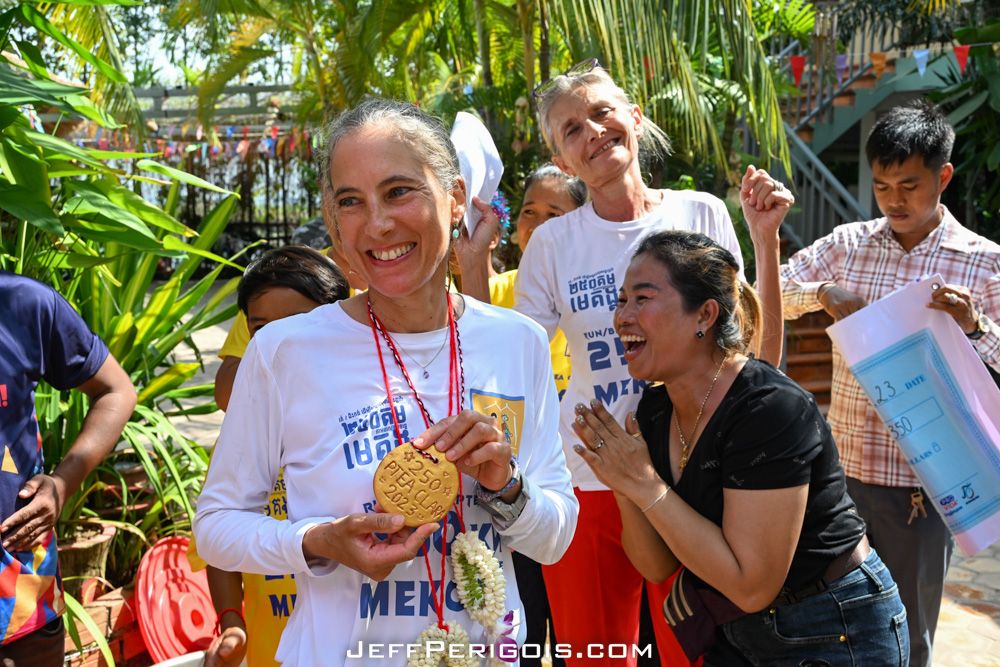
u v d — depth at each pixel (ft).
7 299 7.02
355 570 4.83
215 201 62.18
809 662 6.72
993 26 30.12
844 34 38.60
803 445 6.47
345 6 33.50
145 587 11.03
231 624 7.74
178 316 13.23
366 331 5.22
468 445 4.81
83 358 7.54
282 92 49.42
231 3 32.68
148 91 50.08
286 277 7.95
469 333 5.39
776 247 9.06
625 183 9.36
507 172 31.24
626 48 15.90
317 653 5.01
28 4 8.86
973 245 10.23
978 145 32.73
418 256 4.99
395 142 4.90
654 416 7.40
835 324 8.80
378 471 4.79
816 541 6.64
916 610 10.07
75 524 11.84
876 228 10.73
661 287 6.91
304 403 5.12
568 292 9.47
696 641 7.01
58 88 8.42
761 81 17.71
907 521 9.96
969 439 8.64
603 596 9.42
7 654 6.87
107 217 9.70
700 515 6.70
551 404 5.74
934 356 8.68
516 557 10.34
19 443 6.97
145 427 11.76
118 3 9.16
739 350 6.95
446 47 39.68
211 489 5.31
